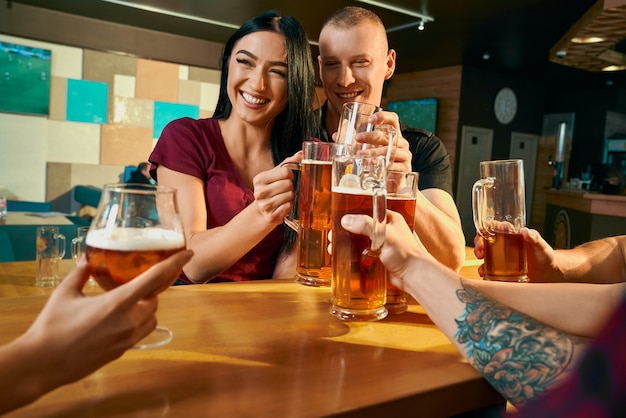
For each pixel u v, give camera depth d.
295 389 0.62
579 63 5.57
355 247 0.86
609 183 5.11
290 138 1.56
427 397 0.64
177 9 5.15
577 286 0.88
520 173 1.06
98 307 0.53
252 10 5.00
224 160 1.52
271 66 1.43
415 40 6.02
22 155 5.43
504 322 0.71
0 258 3.08
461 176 7.59
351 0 4.57
